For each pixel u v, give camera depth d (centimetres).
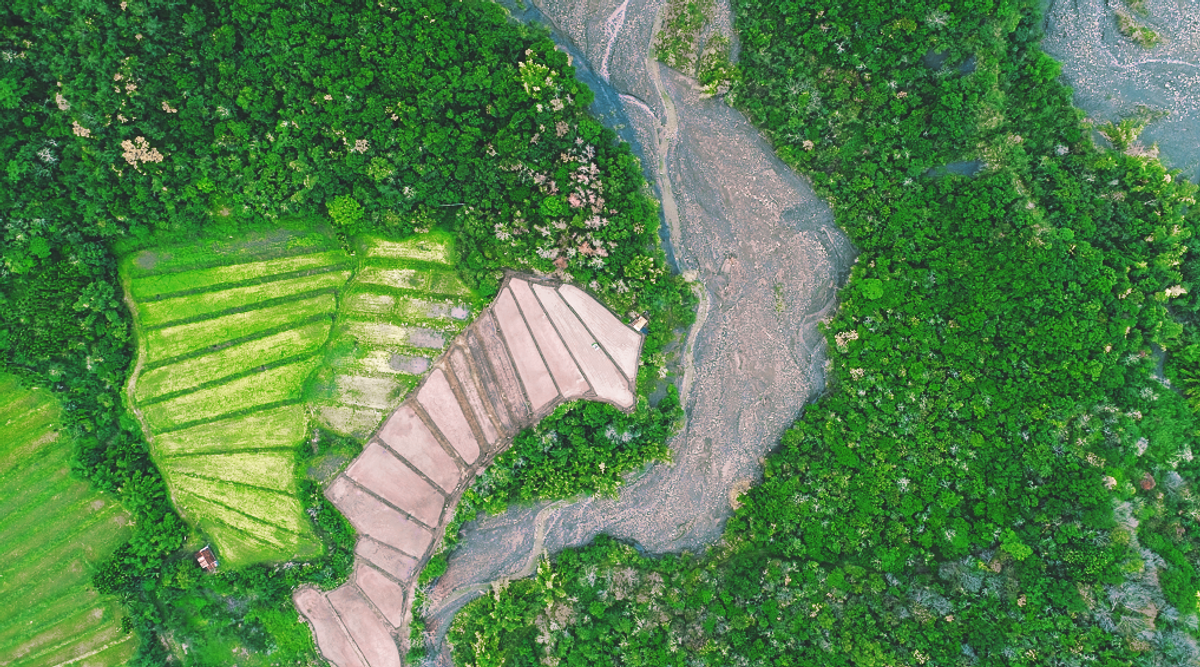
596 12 4400
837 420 4353
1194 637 3612
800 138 4312
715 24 4316
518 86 4078
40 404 4372
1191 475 3959
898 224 4212
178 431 4462
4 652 4403
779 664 4181
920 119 4122
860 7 3938
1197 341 4059
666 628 4309
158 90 3891
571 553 4456
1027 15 4100
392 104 4022
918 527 4166
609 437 4375
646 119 4447
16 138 3856
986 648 3850
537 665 4416
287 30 3844
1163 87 4281
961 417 4153
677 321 4453
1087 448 3912
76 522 4425
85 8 3669
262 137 4162
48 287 4116
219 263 4459
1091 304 3881
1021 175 4134
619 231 4253
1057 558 3844
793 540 4319
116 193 4059
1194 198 4138
